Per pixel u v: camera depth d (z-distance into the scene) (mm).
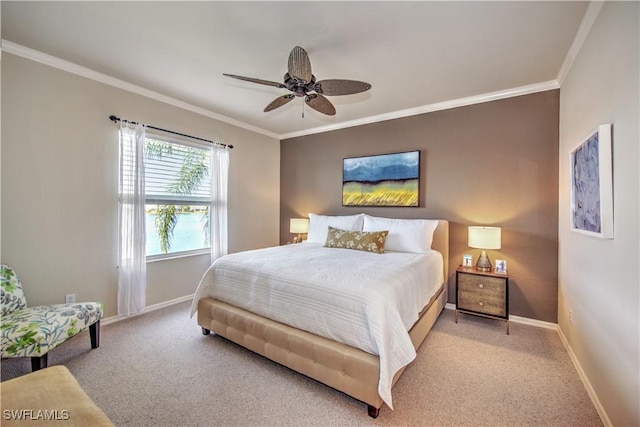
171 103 3293
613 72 1473
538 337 2527
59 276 2492
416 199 3500
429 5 1731
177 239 3473
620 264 1383
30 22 1936
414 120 3545
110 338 2469
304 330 1887
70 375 1200
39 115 2365
